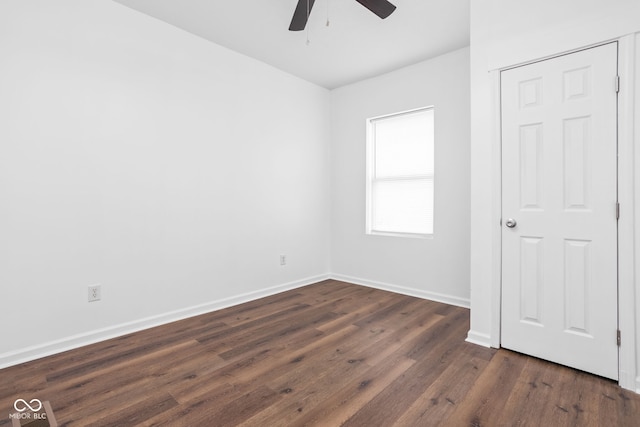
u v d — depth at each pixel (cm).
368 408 159
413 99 346
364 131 388
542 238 204
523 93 209
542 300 205
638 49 171
